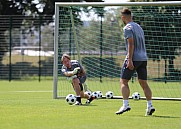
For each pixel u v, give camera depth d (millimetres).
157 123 26078
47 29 94500
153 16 59625
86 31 69938
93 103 38594
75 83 37062
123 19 30328
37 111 31719
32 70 92688
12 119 27219
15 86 68000
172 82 70438
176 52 65250
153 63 66250
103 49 72625
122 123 25891
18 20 90438
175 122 26594
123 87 29844
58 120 26906
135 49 29875
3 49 91750
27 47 92875
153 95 53719
